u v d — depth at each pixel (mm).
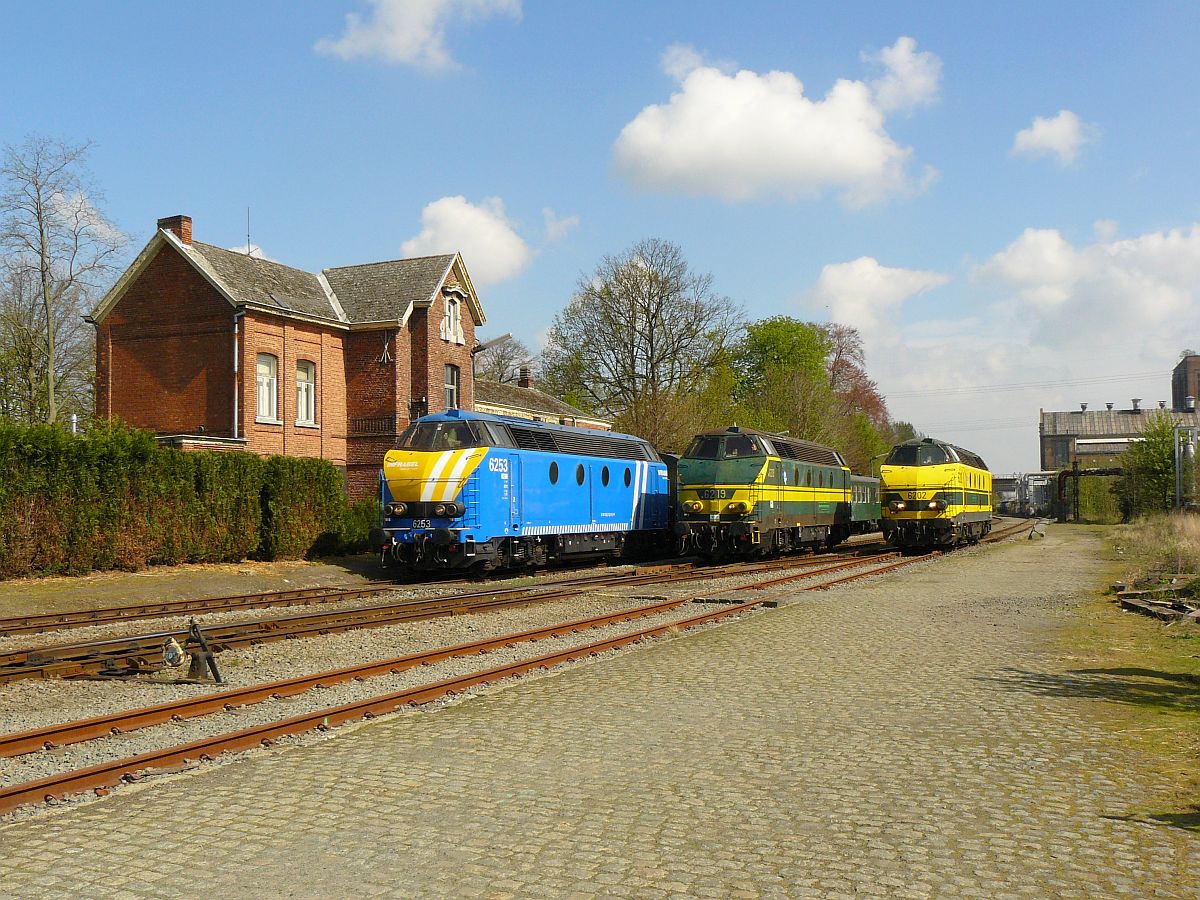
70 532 22453
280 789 7102
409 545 23531
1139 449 63250
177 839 6102
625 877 5465
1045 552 35000
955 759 7766
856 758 7812
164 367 32844
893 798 6809
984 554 33531
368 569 27109
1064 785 7086
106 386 33500
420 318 36500
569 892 5273
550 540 26297
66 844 6031
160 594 21125
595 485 27984
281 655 13047
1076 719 9102
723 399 51281
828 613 16891
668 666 11938
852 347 92312
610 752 8062
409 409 36062
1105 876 5438
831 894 5223
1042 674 11305
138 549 23828
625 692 10430
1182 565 23844
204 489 25734
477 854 5824
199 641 11469
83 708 10062
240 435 31422
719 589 21016
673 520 33344
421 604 17703
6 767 7785
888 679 11023
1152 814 6461
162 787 7176
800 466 31188
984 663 12016
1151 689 10469
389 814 6547
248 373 31781
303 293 35562
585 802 6770
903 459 33875
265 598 19812
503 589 20797
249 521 26703
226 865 5680
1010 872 5500
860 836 6070
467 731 8789
